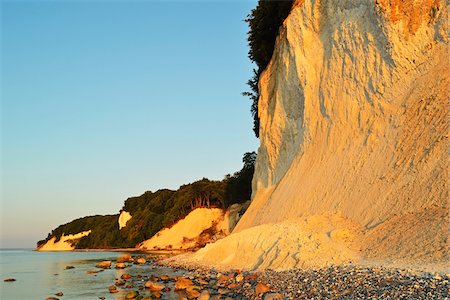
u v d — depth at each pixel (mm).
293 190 27344
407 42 23156
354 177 22609
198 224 73625
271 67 39375
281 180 30531
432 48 22516
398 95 23047
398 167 20375
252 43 42656
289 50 32406
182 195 79188
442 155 18625
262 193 36000
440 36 22328
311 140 28500
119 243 97500
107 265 38031
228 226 65562
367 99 24688
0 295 22203
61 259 58312
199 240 69625
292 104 32562
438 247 14727
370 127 23719
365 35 25203
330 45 28359
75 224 128750
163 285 21562
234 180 70125
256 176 40312
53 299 19766
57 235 134125
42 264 47469
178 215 78062
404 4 23438
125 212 102875
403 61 23188
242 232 25984
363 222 19844
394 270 13984
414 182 18938
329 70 27641
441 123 19766
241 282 18328
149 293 19859
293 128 32562
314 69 29359
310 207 24297
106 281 27281
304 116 29297
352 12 26484
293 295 14000
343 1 27359
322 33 29281
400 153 20859
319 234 20062
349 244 18438
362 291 12609
